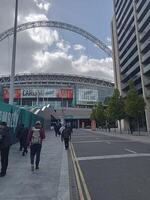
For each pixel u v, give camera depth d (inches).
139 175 336.2
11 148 716.0
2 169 344.8
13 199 233.5
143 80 2034.9
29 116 1089.4
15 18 906.7
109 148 734.5
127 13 2488.9
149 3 1916.8
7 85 5187.0
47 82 5413.4
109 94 5802.2
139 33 2174.0
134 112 1637.6
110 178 324.2
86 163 459.8
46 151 689.6
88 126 4926.2
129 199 230.7
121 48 2802.7
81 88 5310.0
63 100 5088.6
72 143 986.7
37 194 250.2
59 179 320.2
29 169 395.2
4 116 671.8
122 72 2726.4
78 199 235.6
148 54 1911.9
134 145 816.9
